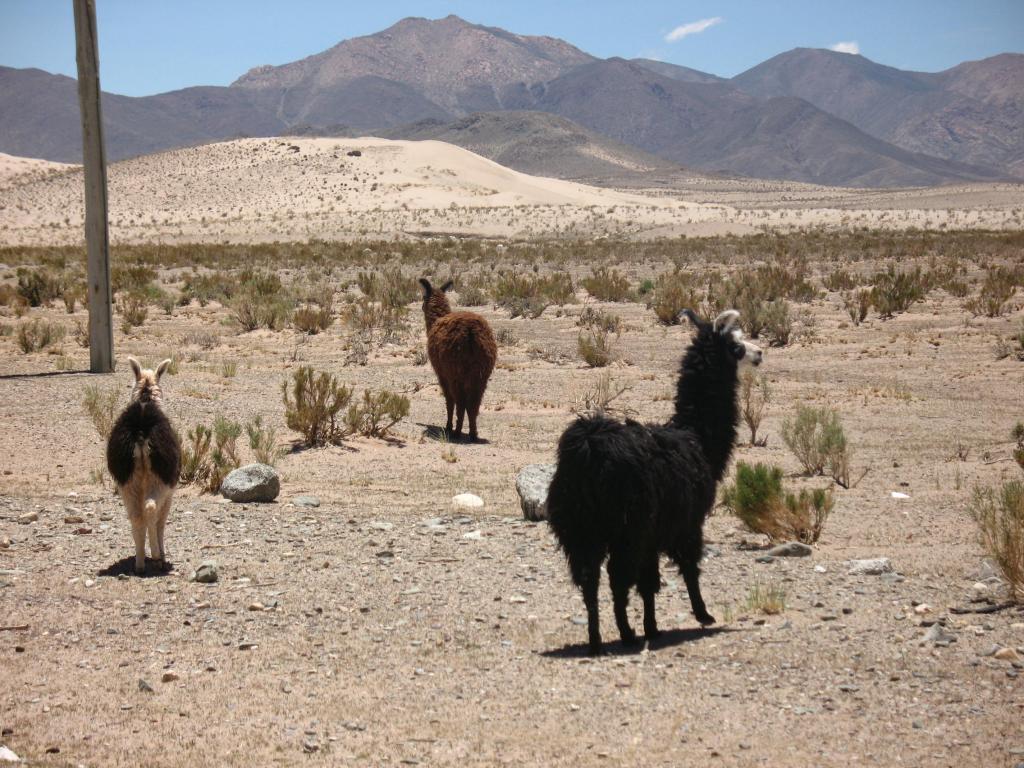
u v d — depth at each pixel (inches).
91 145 802.8
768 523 419.2
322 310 1184.8
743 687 255.6
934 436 641.6
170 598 339.9
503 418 707.4
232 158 6156.5
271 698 257.6
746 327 1101.1
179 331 1155.3
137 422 357.4
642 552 275.6
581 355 951.0
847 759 213.2
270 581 360.2
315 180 5615.2
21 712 248.5
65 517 438.0
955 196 6801.2
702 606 311.7
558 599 342.0
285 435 629.9
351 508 474.6
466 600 340.2
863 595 336.5
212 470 524.7
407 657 287.3
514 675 270.2
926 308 1282.0
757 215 4566.9
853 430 665.0
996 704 238.2
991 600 321.1
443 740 230.2
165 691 263.0
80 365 882.8
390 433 652.7
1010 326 1117.7
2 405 682.8
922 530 428.1
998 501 451.5
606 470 267.7
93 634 305.7
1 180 6063.0
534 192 5792.3
